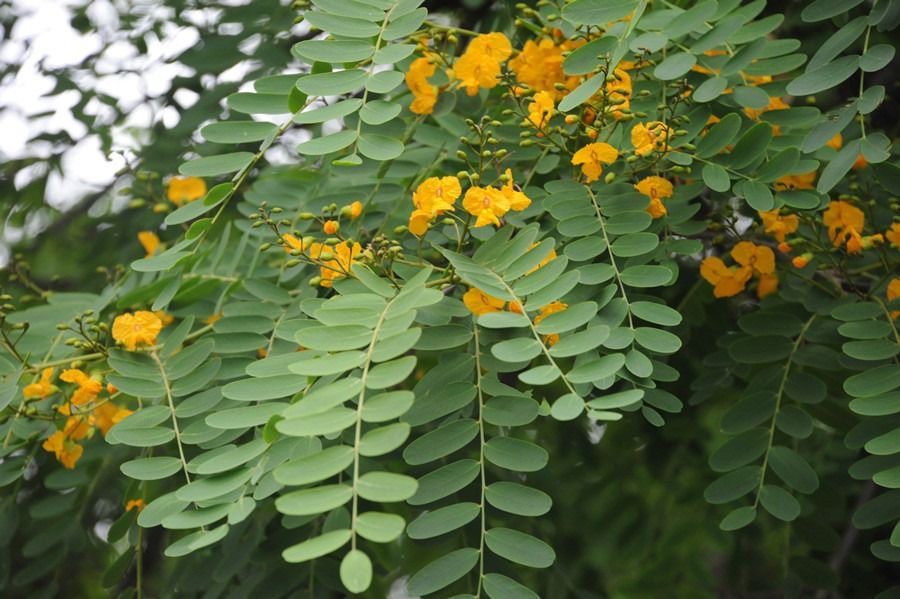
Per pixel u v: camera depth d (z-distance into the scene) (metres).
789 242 1.11
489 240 1.01
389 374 0.88
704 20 1.03
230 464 0.94
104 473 1.27
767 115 1.11
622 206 1.05
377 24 1.01
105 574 1.13
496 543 0.95
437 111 1.14
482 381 0.99
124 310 1.20
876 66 1.00
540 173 1.11
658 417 0.99
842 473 1.28
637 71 1.11
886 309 1.05
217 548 1.22
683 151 1.08
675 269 1.06
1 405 1.07
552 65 1.11
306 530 1.14
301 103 1.02
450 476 0.97
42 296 1.24
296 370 0.90
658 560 1.44
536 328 0.95
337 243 1.03
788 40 1.12
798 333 1.12
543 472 1.27
